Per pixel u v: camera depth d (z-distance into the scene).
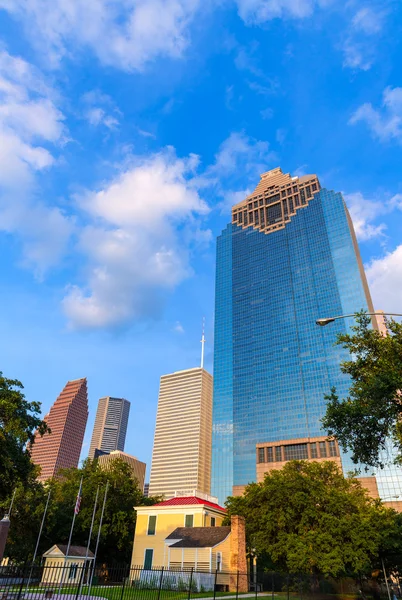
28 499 53.94
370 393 22.98
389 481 113.56
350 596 39.31
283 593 35.38
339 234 160.25
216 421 157.25
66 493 62.38
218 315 181.12
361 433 24.78
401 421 23.06
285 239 175.88
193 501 52.97
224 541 41.91
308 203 177.75
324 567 36.31
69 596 25.80
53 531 58.78
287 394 144.75
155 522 52.19
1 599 22.94
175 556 41.84
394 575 48.31
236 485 139.38
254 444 143.62
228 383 162.38
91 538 57.31
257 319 167.25
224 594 32.91
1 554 24.02
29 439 38.34
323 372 140.12
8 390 37.53
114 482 60.84
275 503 46.06
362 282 149.12
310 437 132.25
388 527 41.88
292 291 162.12
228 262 191.88
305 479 47.97
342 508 44.09
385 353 24.67
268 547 43.41
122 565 55.38
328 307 149.12
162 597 28.03
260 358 158.25
